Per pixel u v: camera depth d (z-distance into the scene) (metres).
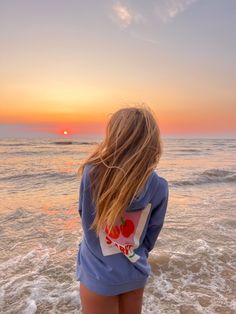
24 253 4.46
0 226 5.81
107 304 1.65
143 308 3.05
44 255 4.39
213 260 4.23
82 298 1.72
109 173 1.51
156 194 1.63
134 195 1.53
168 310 3.03
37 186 10.85
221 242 4.98
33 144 45.69
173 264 4.07
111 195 1.50
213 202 8.30
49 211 7.05
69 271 3.86
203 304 3.15
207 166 18.52
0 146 39.81
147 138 1.54
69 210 7.18
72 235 5.36
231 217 6.62
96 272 1.62
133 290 1.72
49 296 3.25
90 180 1.54
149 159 1.54
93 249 1.64
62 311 3.01
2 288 3.39
